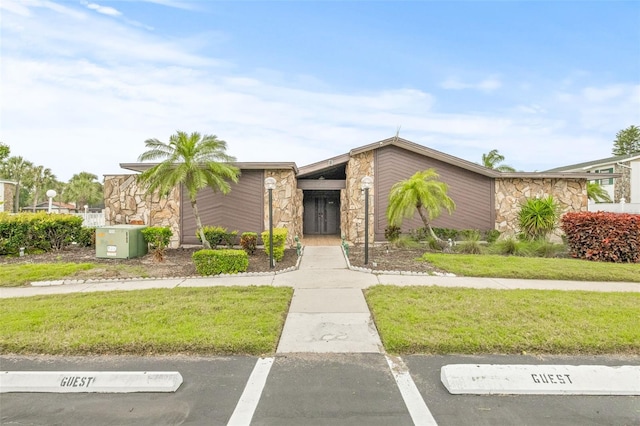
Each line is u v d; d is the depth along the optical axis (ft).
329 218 64.75
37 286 23.34
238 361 12.41
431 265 29.58
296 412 9.39
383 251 37.60
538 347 12.98
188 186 34.06
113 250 32.60
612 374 10.94
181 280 24.88
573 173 44.62
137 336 13.67
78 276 25.55
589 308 17.28
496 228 46.14
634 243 29.96
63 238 37.22
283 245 32.65
